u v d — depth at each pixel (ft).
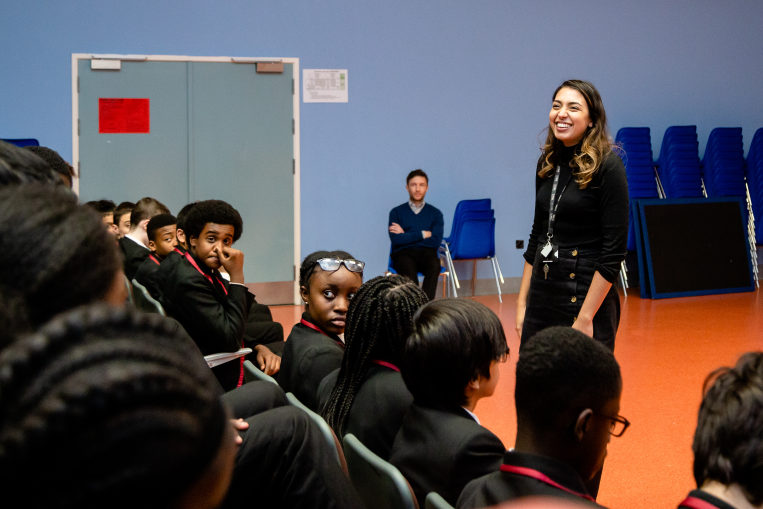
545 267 8.02
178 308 8.63
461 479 4.58
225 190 23.75
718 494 3.32
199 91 23.29
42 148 5.17
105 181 22.93
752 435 3.21
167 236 12.66
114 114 22.79
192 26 23.07
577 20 26.14
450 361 4.83
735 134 26.78
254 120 23.77
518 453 3.92
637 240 25.08
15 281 1.62
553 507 1.28
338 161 24.57
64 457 1.03
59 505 1.04
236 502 3.12
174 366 1.20
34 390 1.07
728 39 27.71
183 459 1.12
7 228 1.66
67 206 1.80
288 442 3.21
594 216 7.75
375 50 24.53
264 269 24.25
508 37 25.57
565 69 26.20
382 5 24.41
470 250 24.16
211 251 8.79
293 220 24.34
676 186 26.27
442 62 25.11
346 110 24.47
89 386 1.05
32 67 22.22
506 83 25.71
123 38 22.67
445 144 25.40
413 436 4.91
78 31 22.39
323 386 6.47
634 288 26.84
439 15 24.93
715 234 26.00
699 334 19.16
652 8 26.84
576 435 3.95
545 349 4.01
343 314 7.40
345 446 5.07
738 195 26.73
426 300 5.87
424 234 22.86
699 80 27.61
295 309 23.61
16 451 1.02
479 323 4.90
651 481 10.08
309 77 24.07
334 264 7.36
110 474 1.05
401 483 4.23
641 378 15.02
